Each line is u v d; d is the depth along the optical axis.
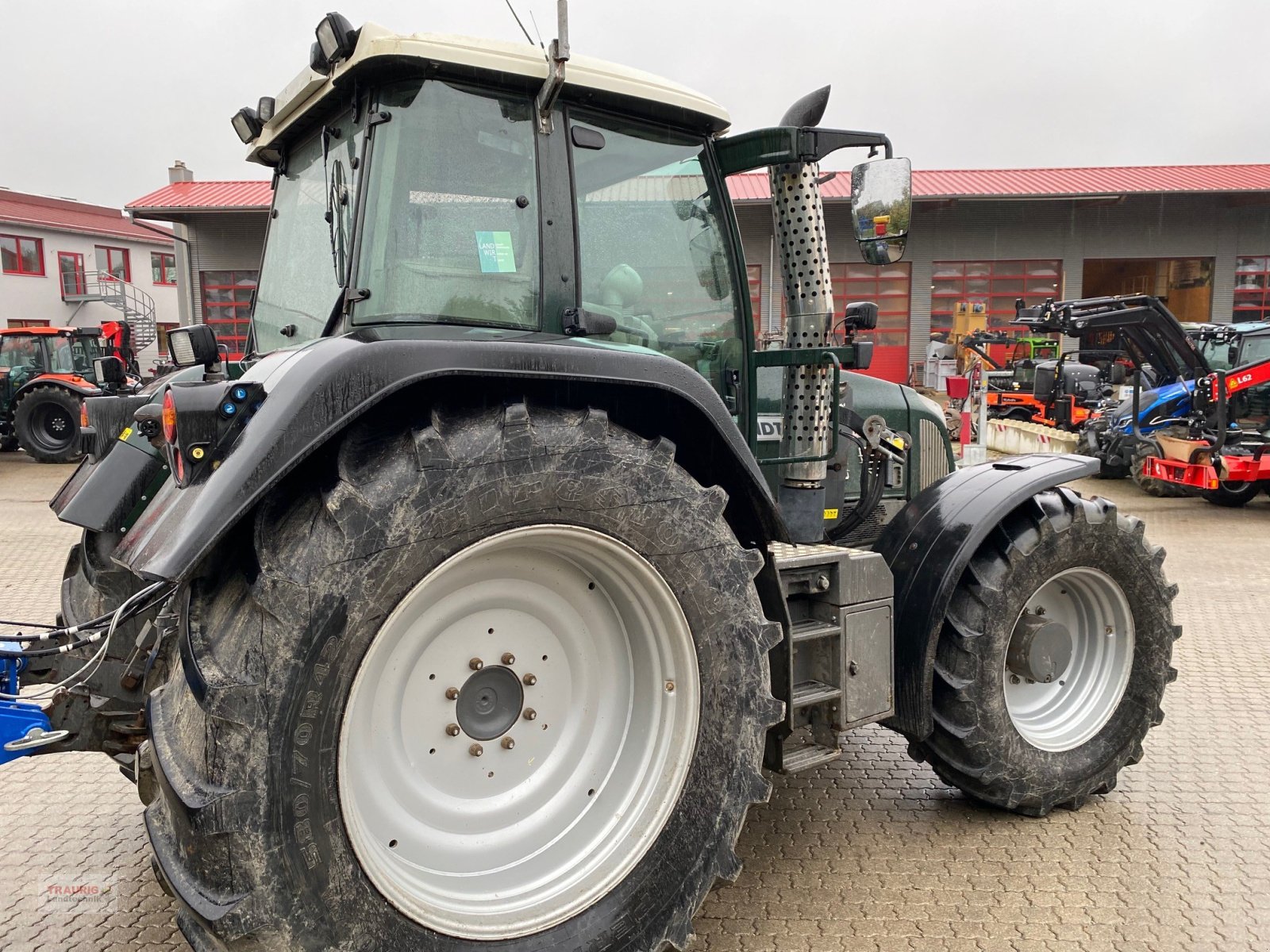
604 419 2.03
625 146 2.57
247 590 1.73
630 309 2.62
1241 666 4.70
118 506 2.81
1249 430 9.86
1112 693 3.22
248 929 1.62
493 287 2.28
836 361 2.82
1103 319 10.02
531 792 2.19
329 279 2.58
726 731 2.21
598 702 2.28
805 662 2.72
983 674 2.88
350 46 2.16
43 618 5.56
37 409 14.17
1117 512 3.15
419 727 2.04
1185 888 2.65
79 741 2.44
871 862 2.81
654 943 2.10
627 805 2.18
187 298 17.72
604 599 2.23
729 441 2.21
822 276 2.89
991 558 2.93
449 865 2.04
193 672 1.67
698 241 2.78
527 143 2.33
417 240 2.19
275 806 1.66
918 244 19.66
